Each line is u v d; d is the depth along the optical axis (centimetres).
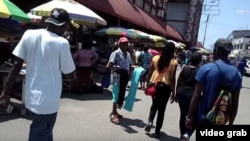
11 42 980
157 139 654
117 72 719
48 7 1021
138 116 833
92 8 1680
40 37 356
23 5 1459
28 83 358
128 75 734
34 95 353
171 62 637
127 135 655
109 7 1819
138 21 2442
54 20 362
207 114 384
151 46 2062
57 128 648
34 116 358
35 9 1041
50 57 355
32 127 364
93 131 657
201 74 395
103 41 1920
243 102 1409
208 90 389
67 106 850
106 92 1143
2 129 604
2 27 1006
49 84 355
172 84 643
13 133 588
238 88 389
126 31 1706
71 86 1057
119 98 731
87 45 1068
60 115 749
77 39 1492
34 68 355
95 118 757
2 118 670
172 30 4462
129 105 750
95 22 1071
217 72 386
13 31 1038
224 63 394
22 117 688
